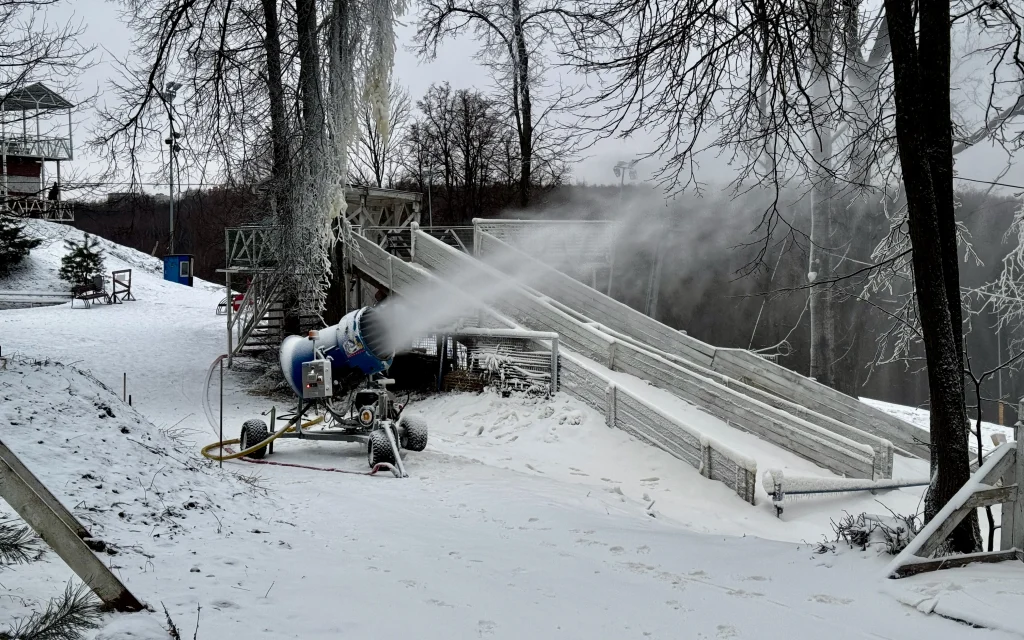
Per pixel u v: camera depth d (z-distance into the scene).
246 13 23.16
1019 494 7.15
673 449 16.70
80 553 4.33
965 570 6.69
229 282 28.38
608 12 10.80
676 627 5.64
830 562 7.39
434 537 8.68
